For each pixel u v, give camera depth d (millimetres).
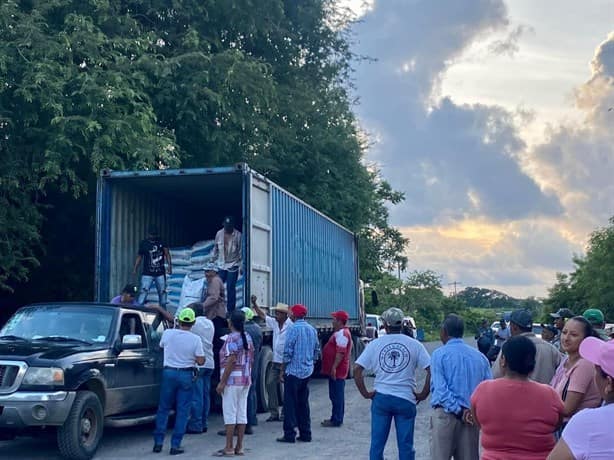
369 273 40719
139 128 16828
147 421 11070
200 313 12008
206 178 14070
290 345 11266
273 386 13383
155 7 20484
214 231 18156
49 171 15547
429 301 81625
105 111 16297
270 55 24672
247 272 13148
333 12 25688
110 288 13891
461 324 6949
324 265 19922
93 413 9898
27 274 18641
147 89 19188
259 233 14047
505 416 4723
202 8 20922
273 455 10188
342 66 26531
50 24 17688
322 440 11414
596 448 3334
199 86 19484
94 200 19109
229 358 10156
